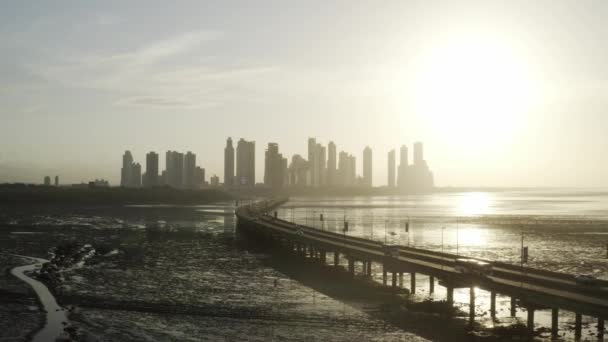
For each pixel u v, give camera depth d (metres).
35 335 51.88
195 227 184.00
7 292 70.25
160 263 99.69
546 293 52.47
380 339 51.94
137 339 51.41
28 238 141.38
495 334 53.59
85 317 58.84
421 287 77.88
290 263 101.62
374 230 179.50
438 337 52.75
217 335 53.09
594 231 171.75
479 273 60.19
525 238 150.12
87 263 97.94
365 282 81.69
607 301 49.09
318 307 64.88
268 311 62.69
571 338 52.09
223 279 83.56
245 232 164.75
